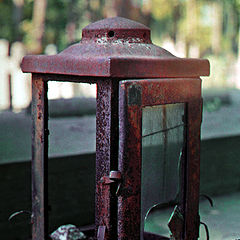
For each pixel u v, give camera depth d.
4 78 11.25
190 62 2.43
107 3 14.33
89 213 5.14
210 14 21.34
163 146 2.43
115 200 2.18
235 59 21.06
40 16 13.86
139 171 2.18
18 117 8.12
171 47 21.81
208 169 6.20
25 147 5.39
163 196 2.52
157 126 2.36
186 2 20.23
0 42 15.41
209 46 21.50
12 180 4.66
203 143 6.11
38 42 13.90
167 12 19.81
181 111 2.50
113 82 2.13
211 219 5.35
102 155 2.19
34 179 2.56
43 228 2.54
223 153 6.33
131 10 12.65
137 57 2.17
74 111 8.12
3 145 5.48
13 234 4.71
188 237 2.53
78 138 6.03
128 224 2.16
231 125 7.39
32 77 2.51
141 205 2.37
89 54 2.28
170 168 2.52
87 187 5.10
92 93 11.91
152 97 2.20
